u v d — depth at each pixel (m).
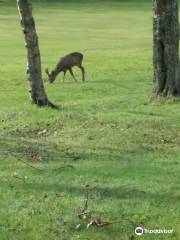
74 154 13.29
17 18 68.38
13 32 52.59
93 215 9.28
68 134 15.48
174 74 20.03
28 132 16.06
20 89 24.45
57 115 18.14
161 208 9.57
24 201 10.03
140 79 26.30
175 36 19.89
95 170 11.82
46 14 74.62
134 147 13.87
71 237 8.61
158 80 20.27
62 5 88.75
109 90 23.62
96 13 76.44
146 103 19.89
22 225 9.02
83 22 63.84
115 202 9.84
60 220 9.16
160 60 20.11
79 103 20.48
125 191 10.39
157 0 19.72
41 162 12.61
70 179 11.20
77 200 9.97
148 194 10.23
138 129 15.71
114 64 31.50
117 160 12.69
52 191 10.52
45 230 8.84
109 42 44.38
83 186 10.73
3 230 8.87
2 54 38.06
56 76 26.73
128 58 33.75
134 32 52.56
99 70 29.59
